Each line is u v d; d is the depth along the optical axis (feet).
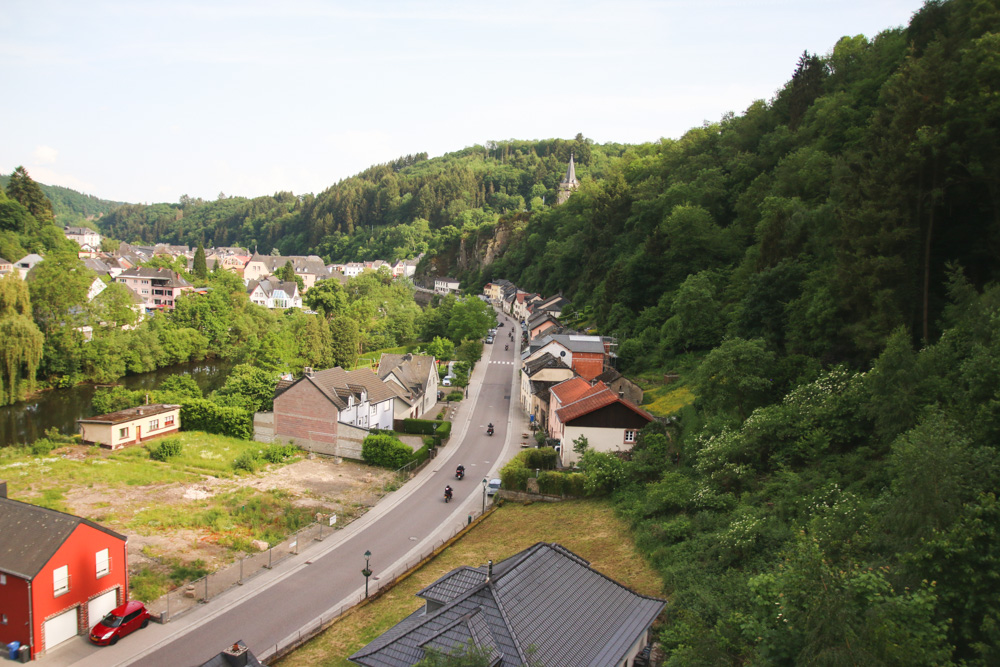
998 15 142.31
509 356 351.87
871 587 57.26
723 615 78.79
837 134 235.61
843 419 112.16
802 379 133.39
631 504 132.16
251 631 97.76
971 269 124.77
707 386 144.36
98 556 97.50
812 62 305.94
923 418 88.28
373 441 182.60
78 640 93.97
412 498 156.46
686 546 105.50
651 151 533.55
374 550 127.54
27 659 88.33
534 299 449.89
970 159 118.32
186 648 92.79
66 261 305.53
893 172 123.54
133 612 96.58
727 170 323.57
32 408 256.93
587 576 74.23
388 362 252.62
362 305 410.93
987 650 51.75
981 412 75.51
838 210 142.61
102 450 184.34
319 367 300.20
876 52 258.98
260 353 272.10
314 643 94.02
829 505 95.25
